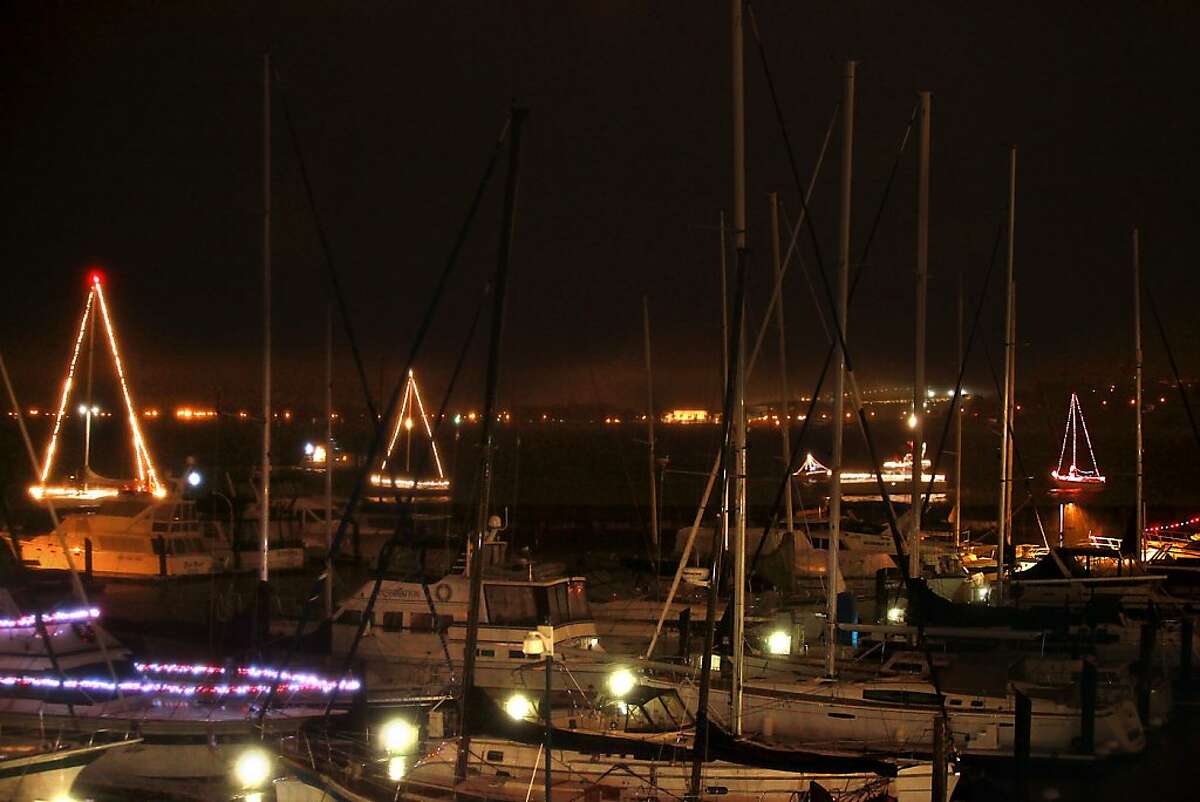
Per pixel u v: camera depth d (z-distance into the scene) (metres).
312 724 25.55
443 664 33.97
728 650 33.41
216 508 67.94
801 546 53.38
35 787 23.44
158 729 25.83
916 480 40.44
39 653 29.53
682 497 131.88
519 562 37.72
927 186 40.44
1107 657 37.75
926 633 34.50
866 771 23.38
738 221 30.20
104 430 134.62
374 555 63.91
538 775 23.95
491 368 23.94
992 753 30.42
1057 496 122.12
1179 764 32.09
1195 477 139.00
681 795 23.39
